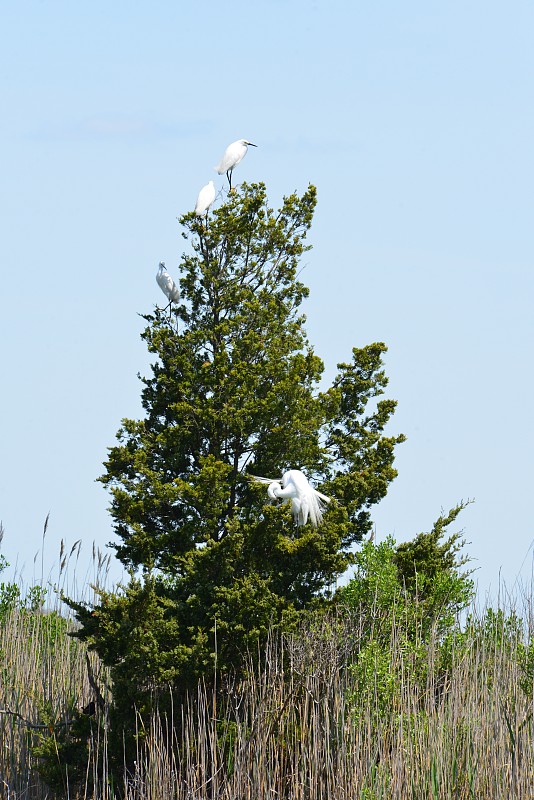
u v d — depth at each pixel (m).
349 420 30.30
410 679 25.97
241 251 29.12
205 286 28.94
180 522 27.86
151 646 25.66
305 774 24.61
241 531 26.75
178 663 25.75
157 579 28.41
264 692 25.25
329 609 27.58
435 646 27.55
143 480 27.50
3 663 30.33
